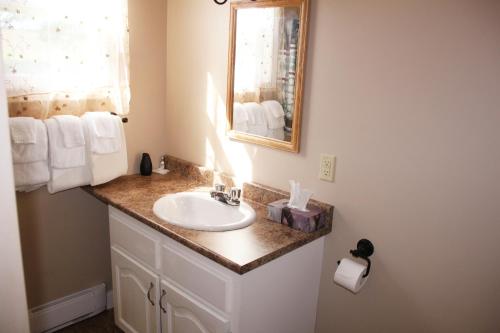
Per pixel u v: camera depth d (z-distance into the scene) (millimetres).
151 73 2387
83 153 2021
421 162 1485
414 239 1548
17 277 1546
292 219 1710
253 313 1534
